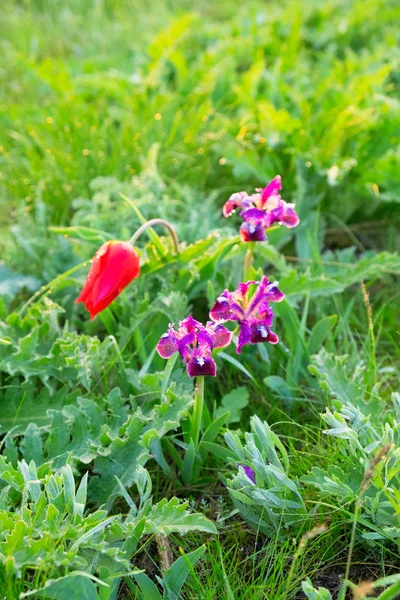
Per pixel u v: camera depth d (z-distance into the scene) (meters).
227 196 1.46
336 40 1.84
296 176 1.40
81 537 0.94
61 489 0.98
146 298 1.18
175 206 1.38
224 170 1.49
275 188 1.08
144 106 1.55
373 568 1.02
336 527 1.02
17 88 1.71
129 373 1.13
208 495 1.11
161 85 1.61
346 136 1.45
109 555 0.97
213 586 1.00
